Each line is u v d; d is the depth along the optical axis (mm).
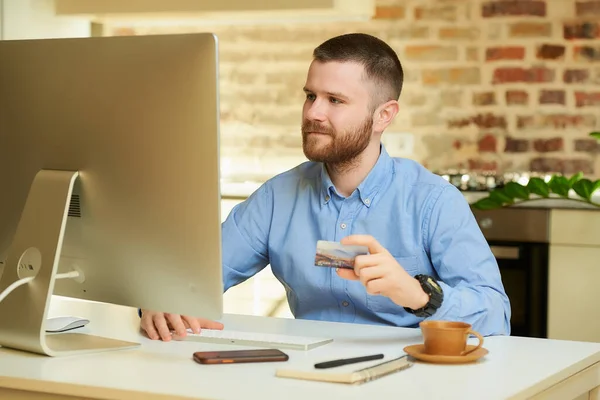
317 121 2275
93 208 1938
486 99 5398
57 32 4355
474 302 2141
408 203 2393
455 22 5406
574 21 5293
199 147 1773
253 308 4969
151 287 1910
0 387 1745
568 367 1838
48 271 1904
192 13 4027
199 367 1787
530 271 4613
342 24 5520
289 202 2504
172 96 1788
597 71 5289
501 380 1707
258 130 5652
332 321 2410
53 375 1720
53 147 1963
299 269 2434
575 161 5332
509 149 5387
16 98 1996
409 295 2000
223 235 2578
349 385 1646
